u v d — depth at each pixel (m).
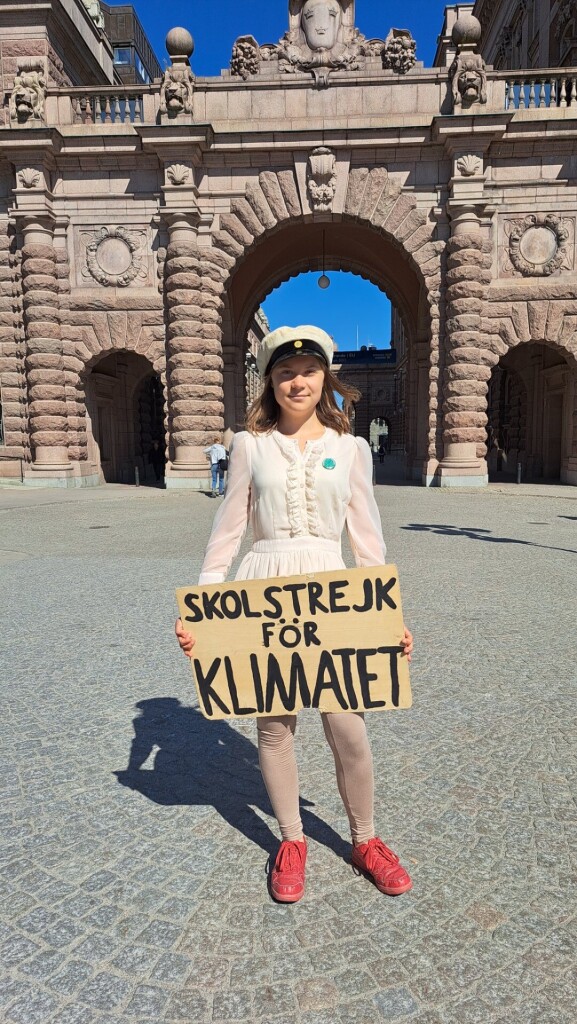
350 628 2.30
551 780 3.11
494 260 19.27
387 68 18.95
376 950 2.09
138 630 5.57
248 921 2.23
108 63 27.19
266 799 3.03
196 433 19.78
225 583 2.32
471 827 2.75
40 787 3.11
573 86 18.61
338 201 19.33
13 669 4.66
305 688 2.32
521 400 27.80
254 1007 1.87
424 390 23.50
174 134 18.53
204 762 3.37
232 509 2.42
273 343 2.29
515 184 18.91
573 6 22.22
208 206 19.53
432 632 5.41
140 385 27.91
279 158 19.19
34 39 20.73
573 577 7.54
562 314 19.14
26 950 2.10
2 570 8.17
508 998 1.89
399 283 24.78
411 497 17.05
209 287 19.75
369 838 2.50
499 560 8.57
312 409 2.38
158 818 2.86
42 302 19.77
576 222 18.95
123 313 20.05
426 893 2.36
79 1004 1.88
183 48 18.78
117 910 2.29
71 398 20.62
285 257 25.77
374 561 2.40
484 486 19.42
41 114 19.27
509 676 4.43
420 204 19.28
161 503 16.42
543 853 2.57
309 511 2.33
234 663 2.33
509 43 31.12
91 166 19.56
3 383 20.50
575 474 20.75
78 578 7.65
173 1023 1.82
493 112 17.91
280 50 19.00
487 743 3.49
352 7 18.98
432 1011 1.85
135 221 19.73
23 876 2.47
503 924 2.20
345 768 2.39
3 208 20.09
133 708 4.00
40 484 20.27
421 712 3.88
